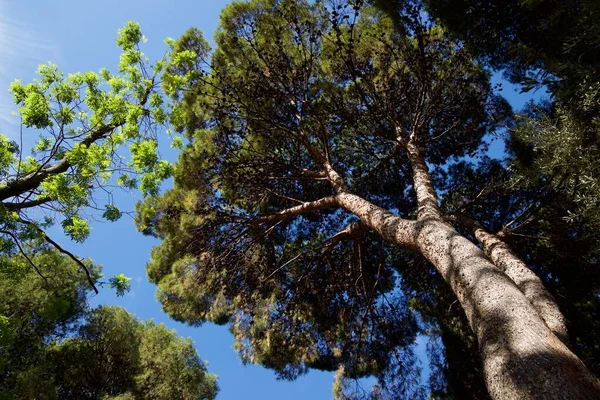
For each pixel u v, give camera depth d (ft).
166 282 28.50
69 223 19.13
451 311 24.49
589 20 13.34
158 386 38.32
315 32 24.27
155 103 22.82
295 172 26.30
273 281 26.43
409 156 22.25
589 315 20.99
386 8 28.66
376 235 26.07
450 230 13.08
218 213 24.09
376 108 24.61
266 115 25.08
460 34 26.48
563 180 16.19
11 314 34.27
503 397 7.52
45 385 30.96
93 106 20.42
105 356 39.52
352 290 25.85
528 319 8.57
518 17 23.29
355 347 26.58
